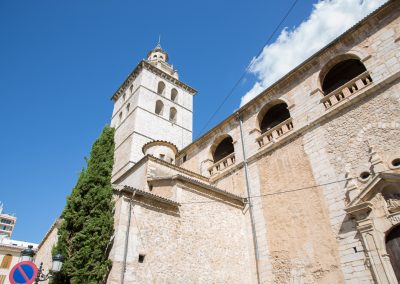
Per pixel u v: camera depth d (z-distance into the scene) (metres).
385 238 12.20
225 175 21.28
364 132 14.83
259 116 21.28
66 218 12.70
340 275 13.06
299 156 17.23
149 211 14.19
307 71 19.23
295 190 16.55
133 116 36.16
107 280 11.63
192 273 14.09
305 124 17.72
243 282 15.90
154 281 12.69
